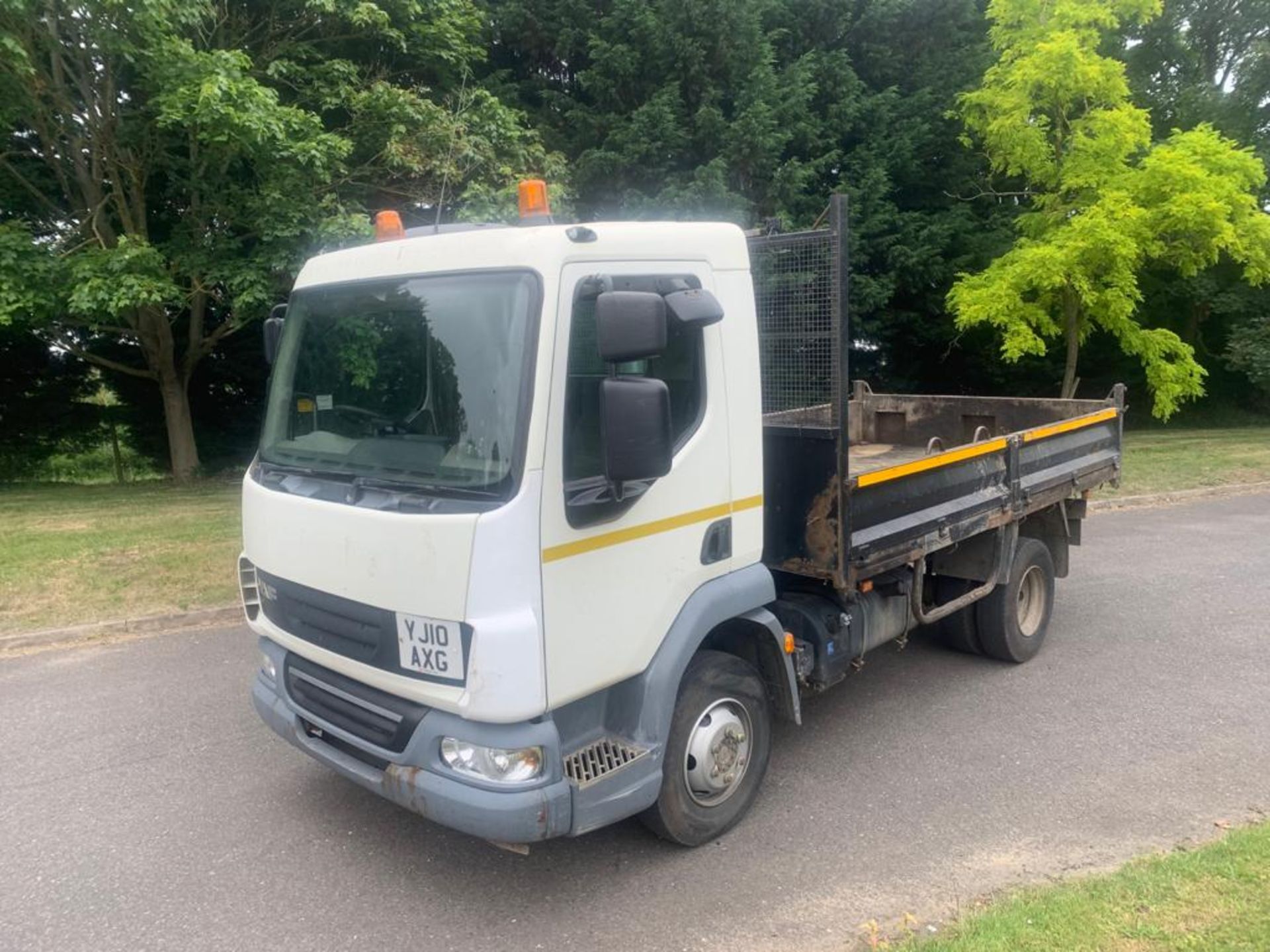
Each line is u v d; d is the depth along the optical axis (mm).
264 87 11172
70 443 17984
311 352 3855
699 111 14305
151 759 4906
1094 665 6223
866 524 4434
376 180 12430
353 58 13023
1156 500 12445
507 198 11477
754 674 4113
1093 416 6723
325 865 3898
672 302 3256
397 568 3238
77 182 13344
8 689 5902
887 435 8180
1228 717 5301
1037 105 14953
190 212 12602
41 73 11148
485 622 3064
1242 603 7629
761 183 14742
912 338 20312
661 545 3568
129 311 13570
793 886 3672
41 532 9750
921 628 6973
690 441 3660
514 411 3117
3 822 4262
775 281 4461
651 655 3580
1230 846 3662
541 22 15172
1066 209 15203
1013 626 6066
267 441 4043
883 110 16609
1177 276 21562
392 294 3523
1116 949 2992
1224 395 25750
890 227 17375
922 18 17625
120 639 6891
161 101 10250
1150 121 21219
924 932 3312
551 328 3135
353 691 3549
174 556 8656
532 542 3098
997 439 5598
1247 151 14594
